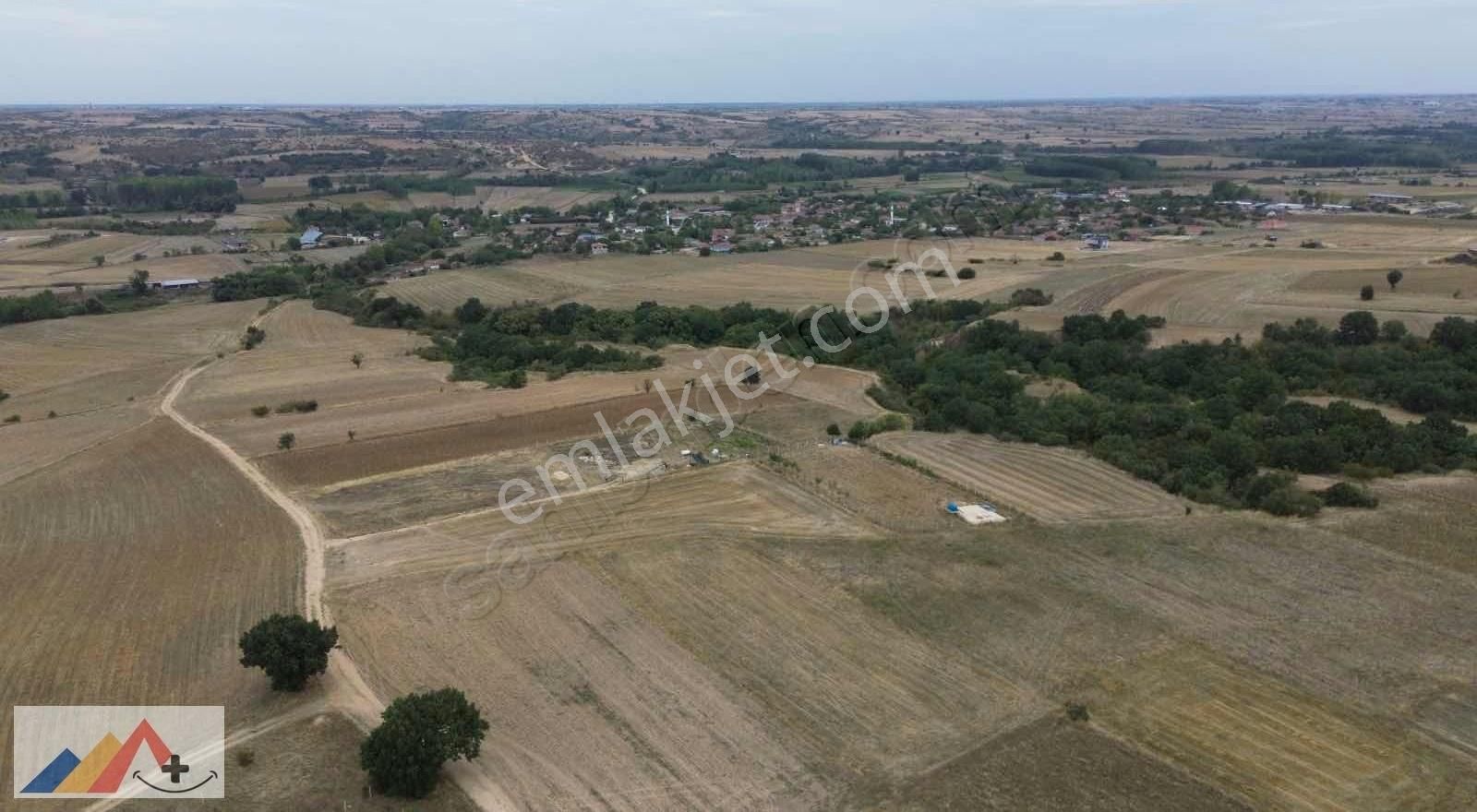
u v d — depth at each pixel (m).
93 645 40.44
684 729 35.31
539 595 45.62
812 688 38.00
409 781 30.80
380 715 35.53
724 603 45.00
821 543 51.59
